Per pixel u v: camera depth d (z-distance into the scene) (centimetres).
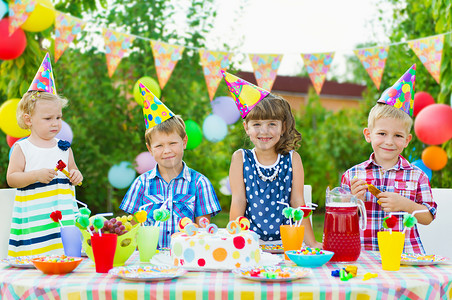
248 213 237
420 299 131
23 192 232
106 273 145
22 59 381
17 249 229
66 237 171
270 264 157
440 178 425
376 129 234
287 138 239
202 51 342
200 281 133
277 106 227
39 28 342
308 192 255
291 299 125
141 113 547
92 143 553
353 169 248
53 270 143
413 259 160
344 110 897
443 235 251
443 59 398
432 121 372
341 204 166
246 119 230
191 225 158
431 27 467
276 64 335
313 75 335
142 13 543
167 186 239
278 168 238
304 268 143
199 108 556
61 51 324
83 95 548
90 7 462
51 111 235
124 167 541
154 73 539
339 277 138
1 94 427
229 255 150
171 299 126
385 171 242
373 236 237
